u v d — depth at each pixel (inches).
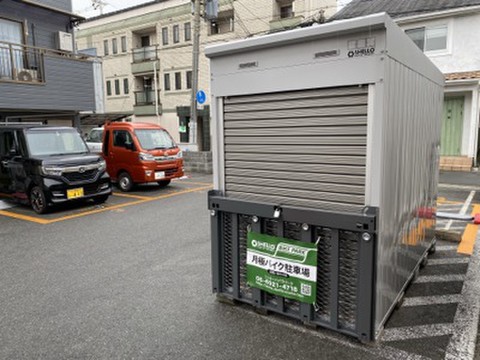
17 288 140.8
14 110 381.7
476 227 213.0
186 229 221.0
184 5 805.2
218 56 115.4
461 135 471.5
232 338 104.3
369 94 89.6
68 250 185.0
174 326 111.4
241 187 119.0
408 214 120.0
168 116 870.4
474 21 454.0
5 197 297.6
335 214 94.8
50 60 394.0
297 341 102.0
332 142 97.8
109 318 117.0
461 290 133.1
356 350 97.4
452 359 93.5
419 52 118.7
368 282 93.1
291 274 105.8
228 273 123.6
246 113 114.0
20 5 401.1
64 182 261.4
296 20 665.6
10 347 102.3
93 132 471.8
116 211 271.1
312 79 97.7
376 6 583.5
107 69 971.9
